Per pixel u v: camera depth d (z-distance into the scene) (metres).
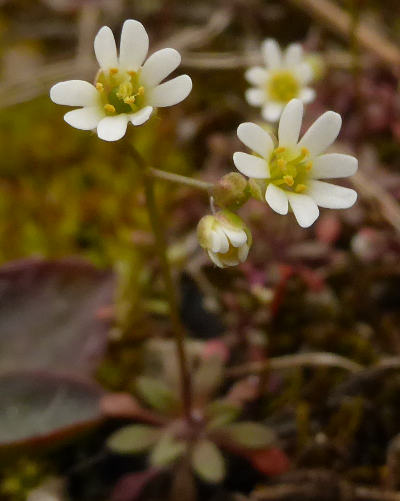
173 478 0.08
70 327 0.08
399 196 0.09
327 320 0.09
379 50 0.10
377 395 0.08
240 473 0.08
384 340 0.08
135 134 0.10
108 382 0.08
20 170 0.10
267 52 0.08
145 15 0.11
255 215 0.08
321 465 0.08
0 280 0.08
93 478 0.08
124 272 0.09
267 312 0.08
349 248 0.09
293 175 0.06
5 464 0.08
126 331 0.08
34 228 0.09
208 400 0.08
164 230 0.09
